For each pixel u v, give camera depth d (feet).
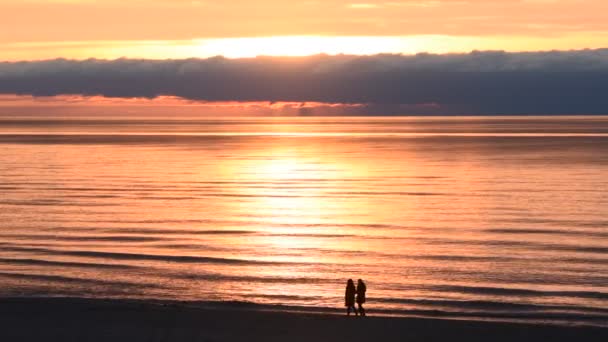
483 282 134.72
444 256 157.89
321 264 149.69
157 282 133.49
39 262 148.05
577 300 122.42
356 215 219.41
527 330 94.68
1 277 135.03
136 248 165.37
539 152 500.33
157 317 99.91
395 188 291.38
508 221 205.87
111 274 138.82
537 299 122.93
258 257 156.15
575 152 496.64
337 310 113.70
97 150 544.62
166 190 285.64
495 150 529.86
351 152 525.75
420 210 229.04
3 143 639.35
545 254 159.63
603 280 135.85
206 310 103.96
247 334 92.12
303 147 599.57
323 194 272.92
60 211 225.35
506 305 118.73
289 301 121.49
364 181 320.70
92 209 230.27
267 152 528.22
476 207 234.38
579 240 175.73
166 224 201.36
